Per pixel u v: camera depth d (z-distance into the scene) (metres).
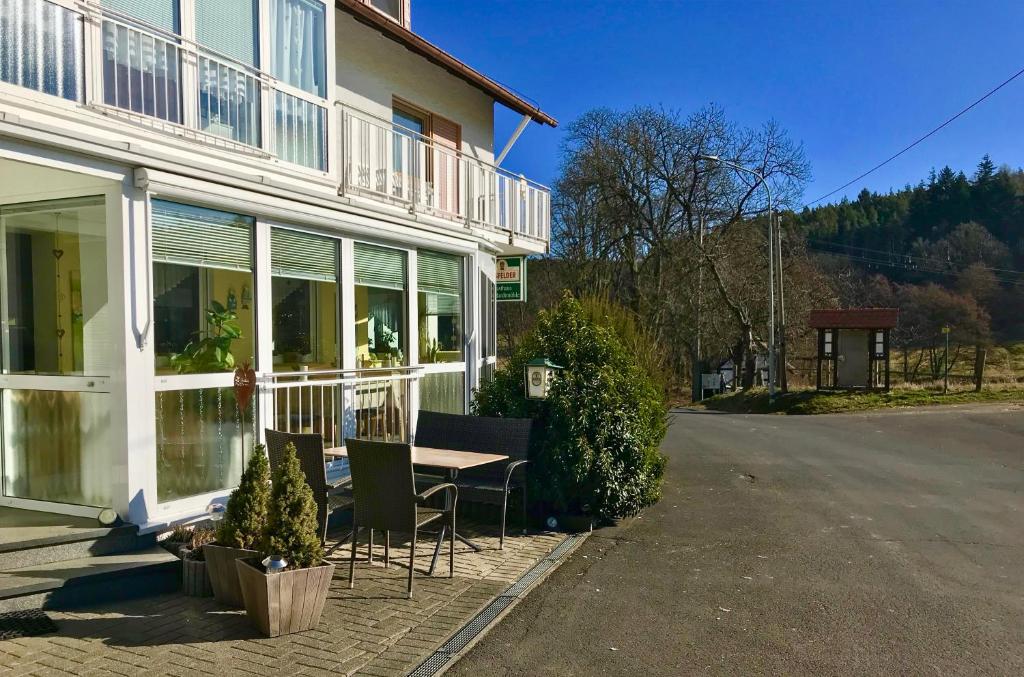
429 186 9.88
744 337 33.78
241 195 6.50
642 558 6.18
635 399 7.58
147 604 4.81
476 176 10.84
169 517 5.76
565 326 7.82
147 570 5.01
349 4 8.74
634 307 34.19
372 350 8.59
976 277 52.09
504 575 5.64
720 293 33.78
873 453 12.92
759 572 5.79
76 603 4.71
